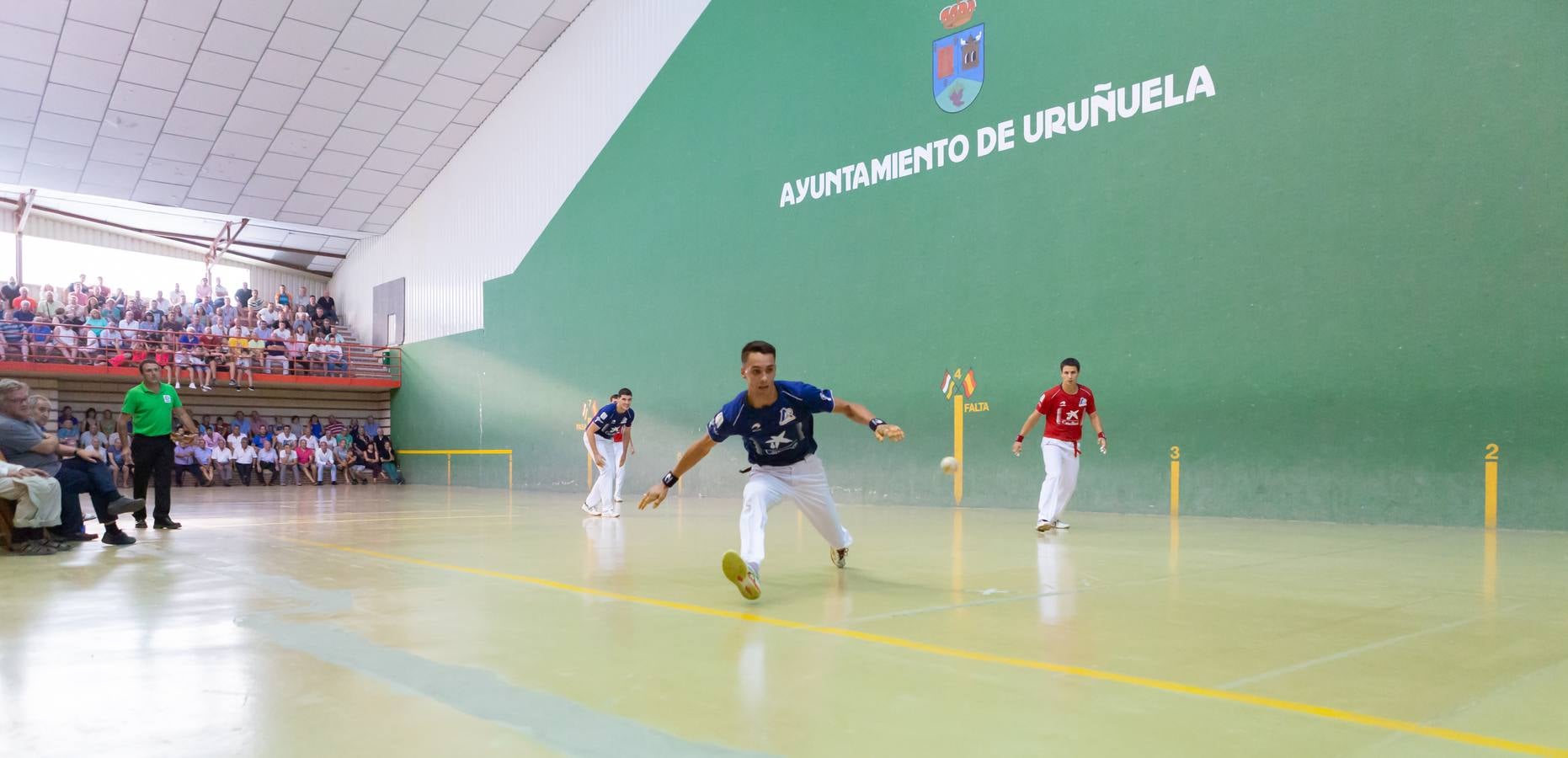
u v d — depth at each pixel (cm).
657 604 438
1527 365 787
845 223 1346
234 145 2055
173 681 292
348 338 2656
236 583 519
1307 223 915
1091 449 1074
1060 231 1107
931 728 240
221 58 1806
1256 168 952
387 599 457
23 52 1703
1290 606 420
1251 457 945
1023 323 1137
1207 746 223
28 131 1916
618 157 1764
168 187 2177
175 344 2209
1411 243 851
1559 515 767
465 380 2203
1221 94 979
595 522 993
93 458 743
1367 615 398
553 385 1917
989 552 647
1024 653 328
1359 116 886
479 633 369
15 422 689
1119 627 372
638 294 1706
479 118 2136
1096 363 1070
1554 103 780
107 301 2266
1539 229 784
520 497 1670
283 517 1097
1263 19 952
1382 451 862
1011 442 1143
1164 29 1026
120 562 626
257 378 2264
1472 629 366
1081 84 1093
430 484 2322
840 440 1343
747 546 461
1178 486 999
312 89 1934
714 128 1561
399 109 2050
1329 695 270
